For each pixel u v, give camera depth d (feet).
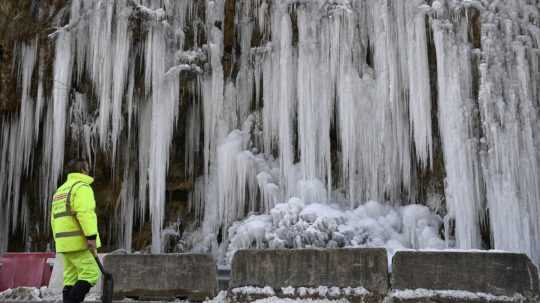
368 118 41.86
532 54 39.32
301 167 42.29
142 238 50.24
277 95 44.57
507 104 38.29
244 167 44.19
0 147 46.96
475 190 37.91
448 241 38.58
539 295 21.81
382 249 23.57
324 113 42.37
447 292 22.41
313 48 43.14
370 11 43.27
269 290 24.27
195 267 25.52
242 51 47.67
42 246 49.62
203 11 47.60
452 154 38.27
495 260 22.34
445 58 39.55
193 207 49.08
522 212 36.78
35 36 45.91
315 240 36.96
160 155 44.16
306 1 43.83
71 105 45.85
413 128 40.75
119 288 25.76
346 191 42.45
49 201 47.44
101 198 49.03
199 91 46.60
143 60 45.24
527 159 37.50
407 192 41.78
